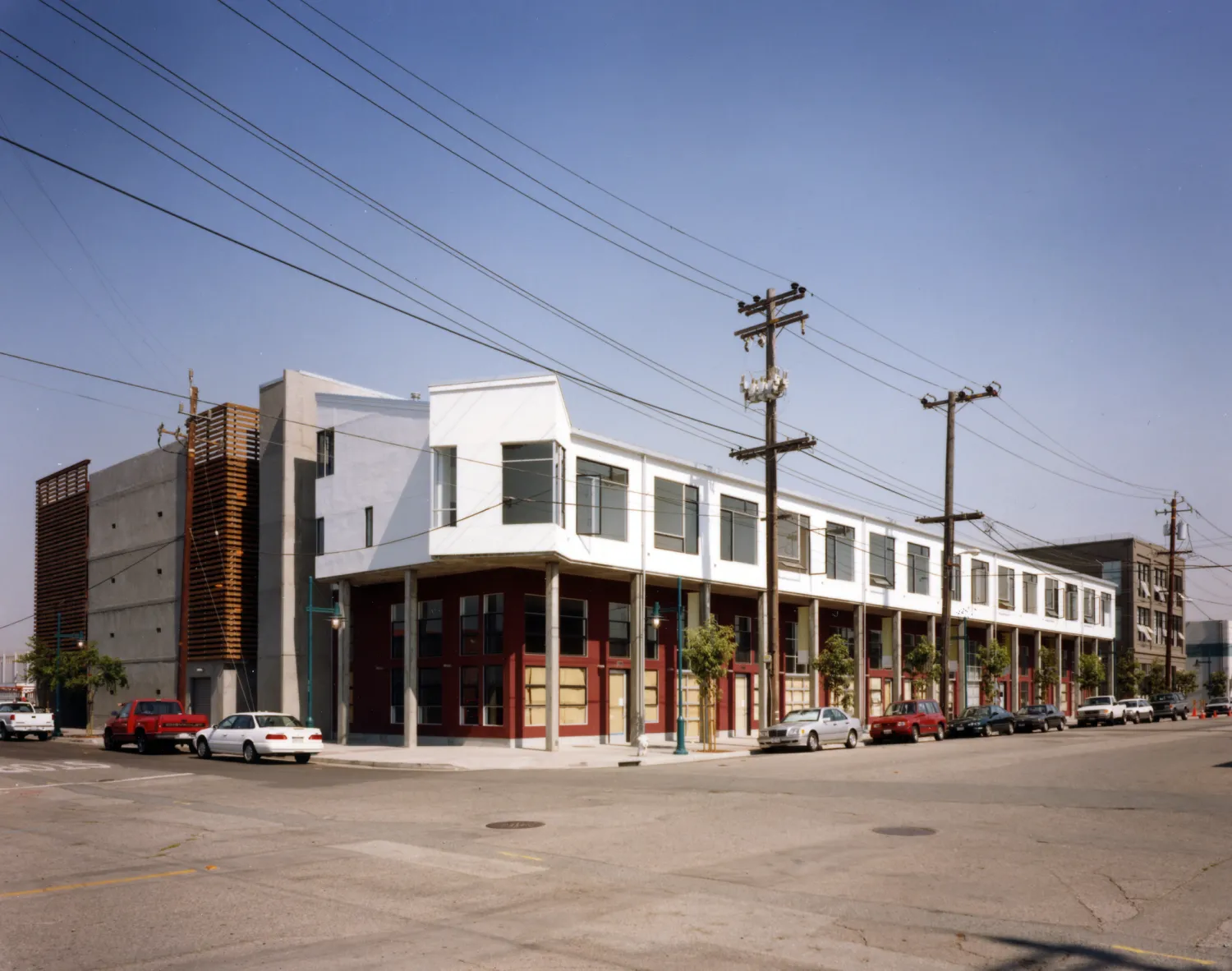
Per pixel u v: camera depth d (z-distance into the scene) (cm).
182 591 4100
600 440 3725
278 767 2875
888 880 1103
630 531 3822
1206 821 1516
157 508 4941
